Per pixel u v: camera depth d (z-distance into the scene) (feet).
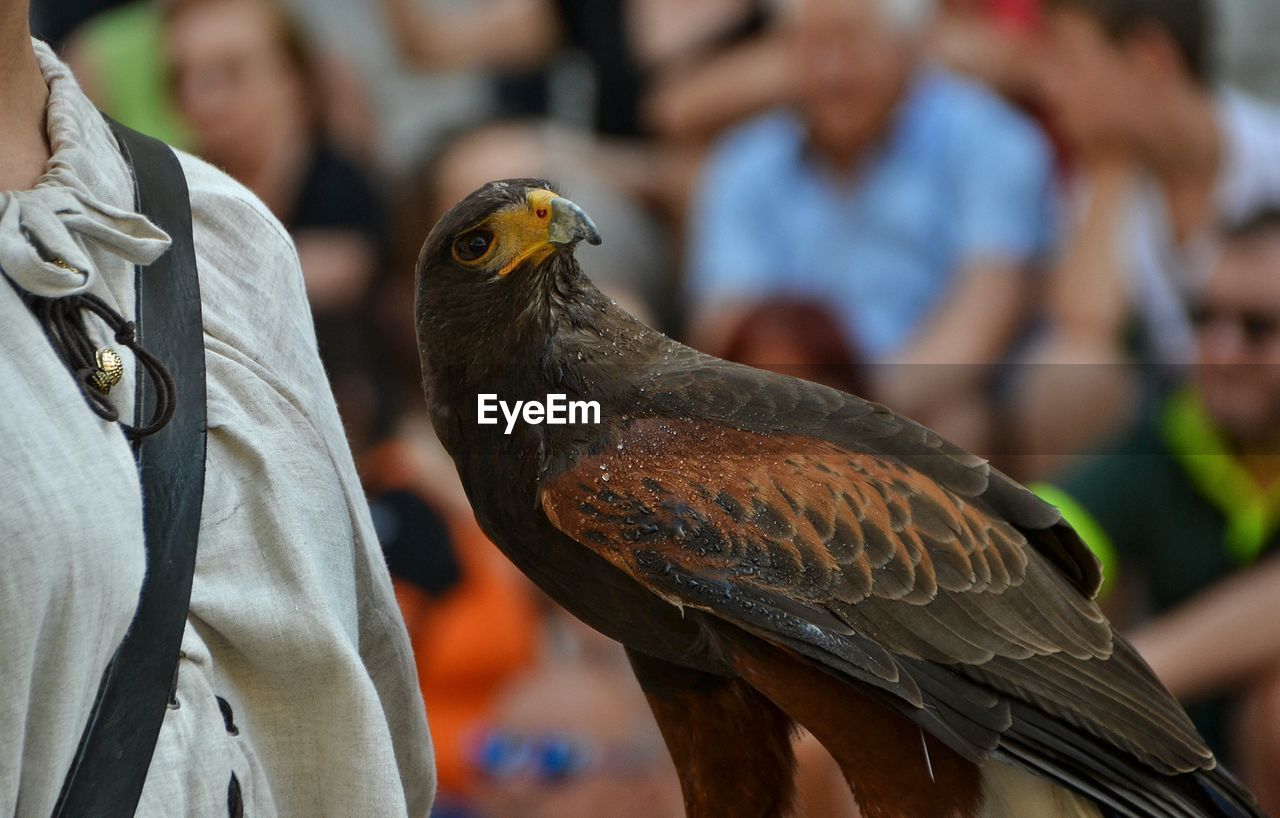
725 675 14.06
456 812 24.84
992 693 13.32
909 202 31.94
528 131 34.83
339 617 11.78
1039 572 14.02
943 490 13.92
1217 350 26.76
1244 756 25.46
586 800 24.12
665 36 35.32
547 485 13.11
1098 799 13.44
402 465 27.78
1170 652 25.75
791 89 33.06
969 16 33.19
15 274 9.77
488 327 13.48
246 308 12.00
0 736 9.30
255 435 11.53
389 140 36.37
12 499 9.28
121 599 9.77
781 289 32.09
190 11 35.24
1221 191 32.30
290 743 11.59
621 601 13.55
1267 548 26.32
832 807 15.72
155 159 11.86
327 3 37.93
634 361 13.99
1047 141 32.55
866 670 12.53
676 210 34.22
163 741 10.49
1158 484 26.89
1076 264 31.71
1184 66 32.53
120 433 10.13
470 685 25.94
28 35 10.85
